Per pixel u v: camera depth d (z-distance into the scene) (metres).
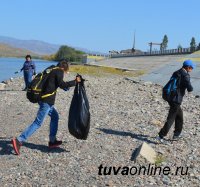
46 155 9.76
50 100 9.80
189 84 10.61
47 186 7.86
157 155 9.70
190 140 11.14
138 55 124.94
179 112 10.91
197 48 70.50
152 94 22.66
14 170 8.76
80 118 10.00
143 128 12.57
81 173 8.54
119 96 21.78
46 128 12.45
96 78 35.59
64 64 9.84
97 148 10.30
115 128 12.60
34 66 23.06
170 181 8.09
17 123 13.16
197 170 8.74
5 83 28.30
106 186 7.83
